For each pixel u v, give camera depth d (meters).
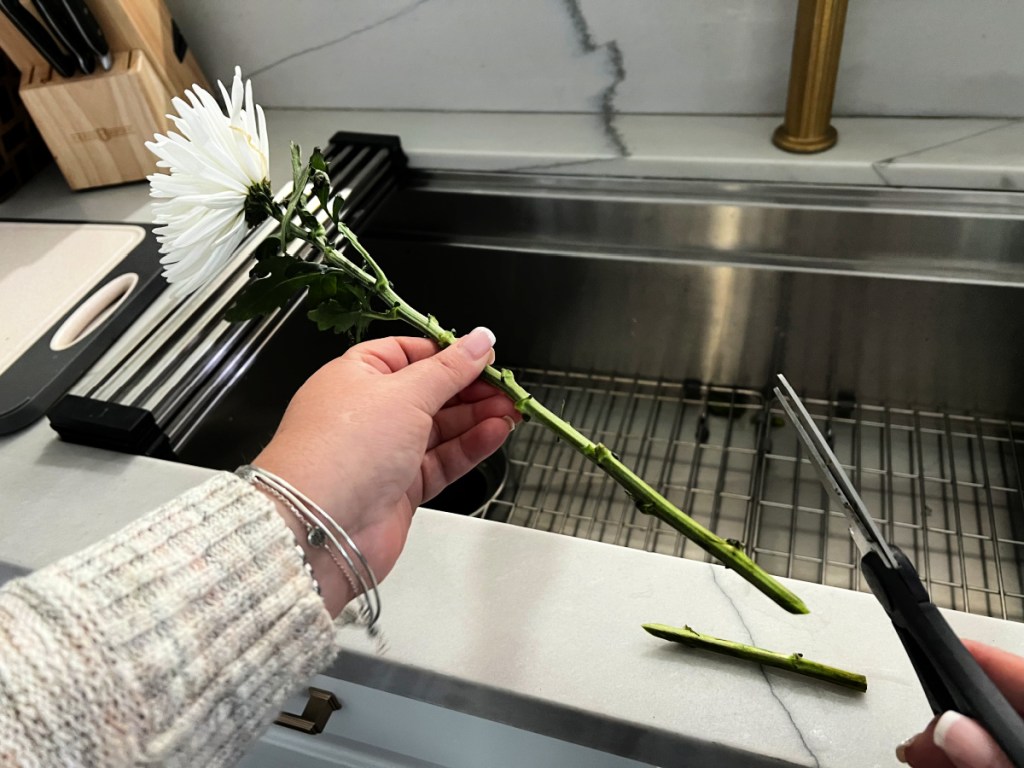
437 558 0.44
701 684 0.37
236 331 0.60
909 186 0.68
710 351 0.79
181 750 0.28
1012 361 0.69
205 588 0.29
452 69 0.82
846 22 0.68
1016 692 0.31
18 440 0.56
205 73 0.90
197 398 0.57
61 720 0.25
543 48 0.78
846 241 0.70
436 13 0.78
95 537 0.48
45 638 0.25
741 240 0.73
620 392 0.81
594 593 0.41
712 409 0.78
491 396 0.46
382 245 0.83
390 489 0.38
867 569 0.33
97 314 0.65
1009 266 0.67
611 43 0.76
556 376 0.85
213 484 0.33
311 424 0.37
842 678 0.36
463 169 0.80
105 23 0.73
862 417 0.75
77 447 0.55
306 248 0.66
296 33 0.84
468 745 0.46
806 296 0.72
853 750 0.34
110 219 0.76
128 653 0.26
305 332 0.70
